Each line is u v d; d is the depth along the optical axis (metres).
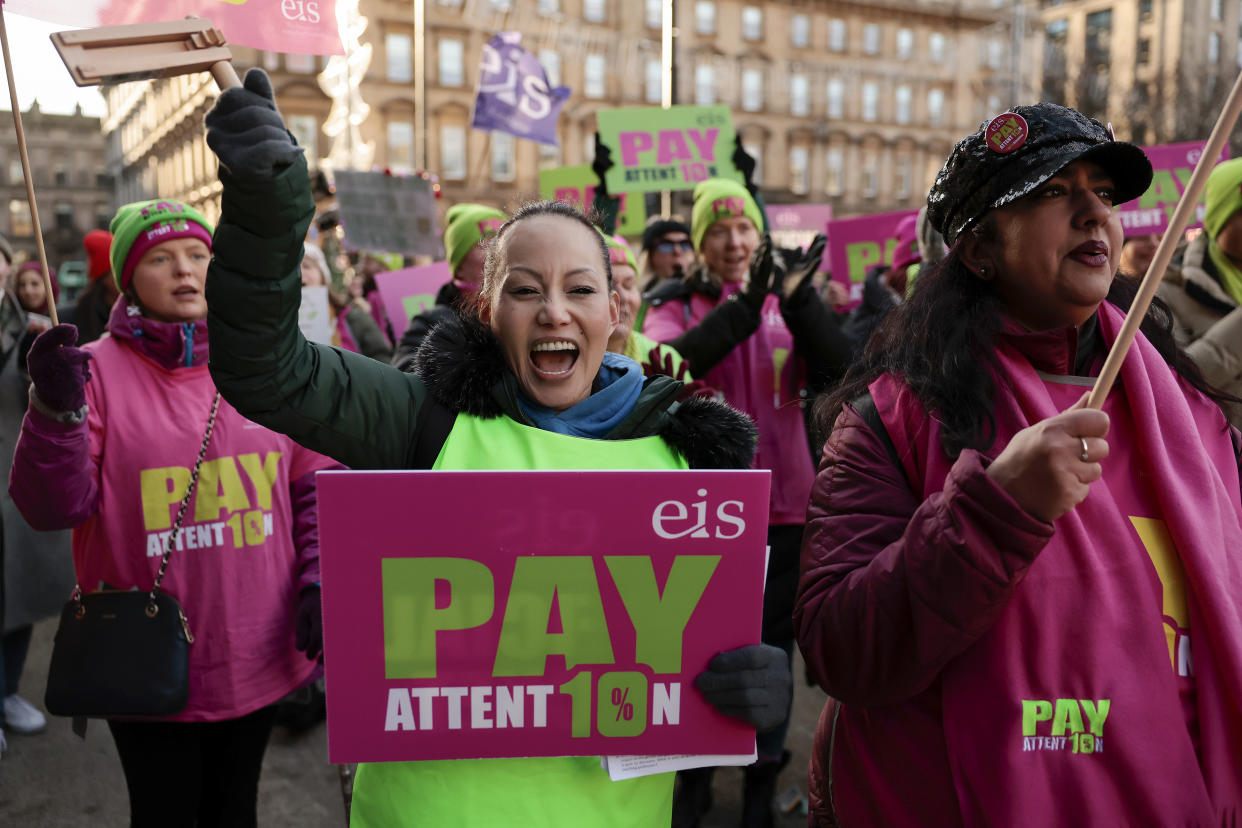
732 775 3.43
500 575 1.22
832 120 40.78
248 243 1.19
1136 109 26.25
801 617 1.35
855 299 5.43
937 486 1.29
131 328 2.21
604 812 1.32
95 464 2.13
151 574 2.14
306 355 1.30
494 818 1.27
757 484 1.24
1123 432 1.32
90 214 52.00
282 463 2.29
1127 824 1.19
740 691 1.24
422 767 1.29
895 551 1.23
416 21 7.40
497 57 6.61
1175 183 4.34
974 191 1.32
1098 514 1.24
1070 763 1.19
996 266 1.34
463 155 34.50
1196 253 2.92
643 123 5.04
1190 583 1.24
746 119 39.22
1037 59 39.06
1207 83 26.03
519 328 1.33
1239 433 1.49
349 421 1.32
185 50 1.21
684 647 1.26
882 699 1.26
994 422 1.28
